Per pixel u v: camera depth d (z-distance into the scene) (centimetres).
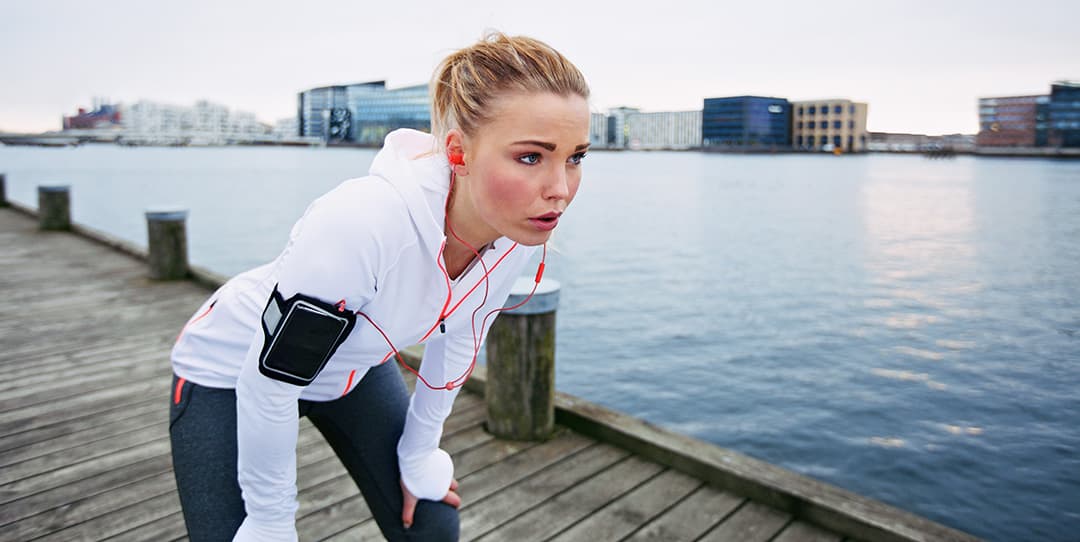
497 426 315
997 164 9906
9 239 906
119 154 12500
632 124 15812
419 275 109
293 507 119
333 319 100
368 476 147
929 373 945
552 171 91
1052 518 567
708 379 905
